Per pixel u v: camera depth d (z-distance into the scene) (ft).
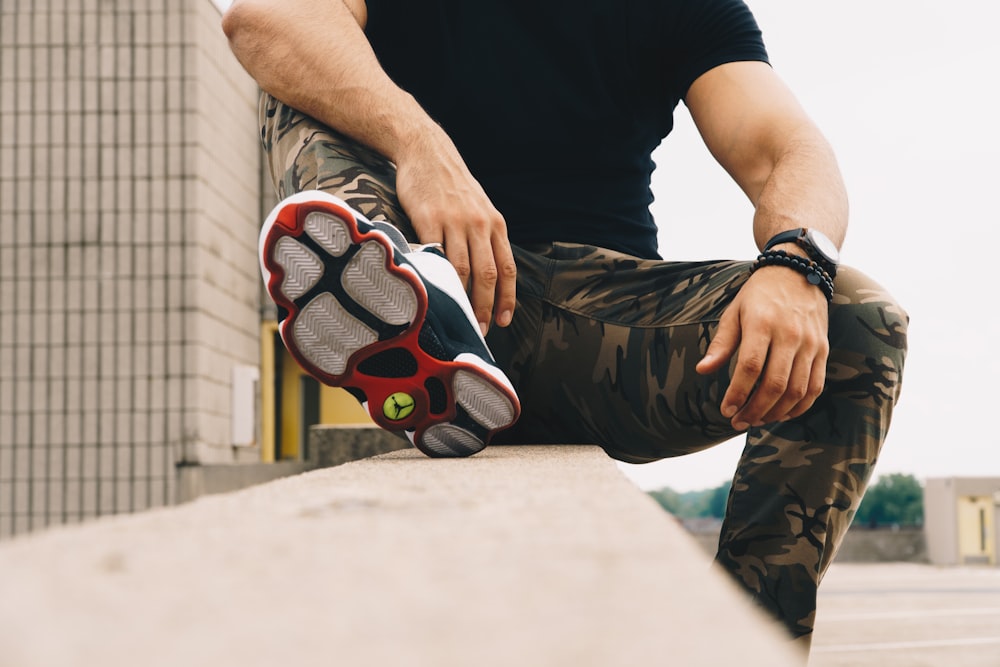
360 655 0.62
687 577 0.85
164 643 0.65
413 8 4.80
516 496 1.54
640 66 4.90
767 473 3.67
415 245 3.71
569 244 4.57
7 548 1.02
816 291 3.43
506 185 4.73
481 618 0.71
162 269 24.17
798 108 4.59
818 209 3.87
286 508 1.39
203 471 23.40
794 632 3.60
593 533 1.10
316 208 2.93
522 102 4.74
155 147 24.48
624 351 4.22
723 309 3.88
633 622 0.70
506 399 3.28
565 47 4.74
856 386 3.57
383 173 4.08
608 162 4.82
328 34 4.16
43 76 24.63
